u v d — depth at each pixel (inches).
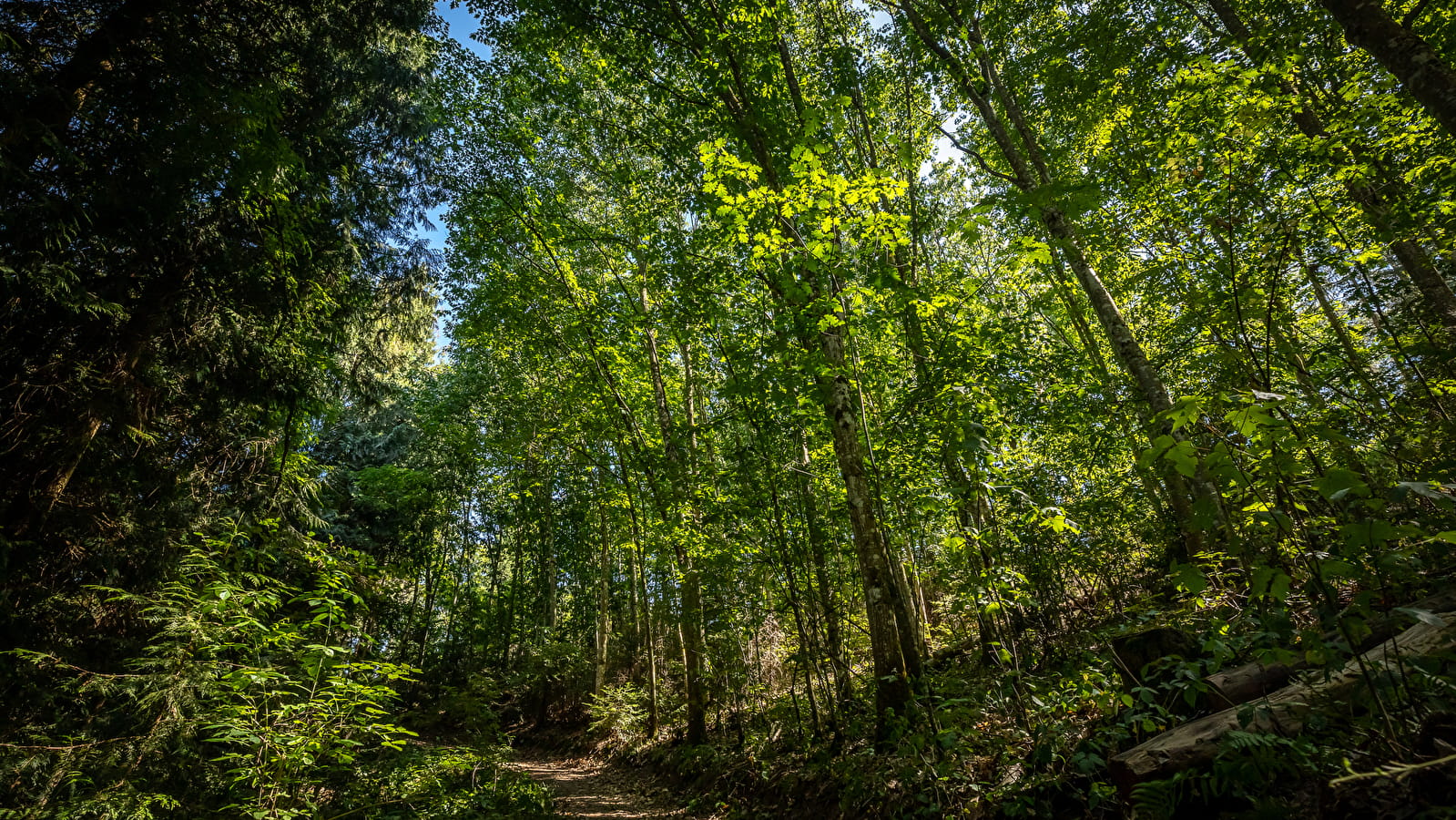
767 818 244.5
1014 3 370.9
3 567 165.5
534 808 263.1
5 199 161.0
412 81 366.3
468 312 490.9
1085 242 254.5
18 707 162.4
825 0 396.5
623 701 547.8
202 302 232.7
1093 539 277.1
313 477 330.6
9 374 185.9
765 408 285.3
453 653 830.5
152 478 227.0
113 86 192.2
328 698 151.8
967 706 171.3
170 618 152.7
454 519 843.4
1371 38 143.5
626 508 512.7
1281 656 83.5
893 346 318.0
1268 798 88.0
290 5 254.7
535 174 495.5
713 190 190.4
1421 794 72.7
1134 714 123.0
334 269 307.1
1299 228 165.5
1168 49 300.4
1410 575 77.0
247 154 212.2
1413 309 204.1
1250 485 76.5
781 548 289.9
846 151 382.3
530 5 346.3
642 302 498.0
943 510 227.5
